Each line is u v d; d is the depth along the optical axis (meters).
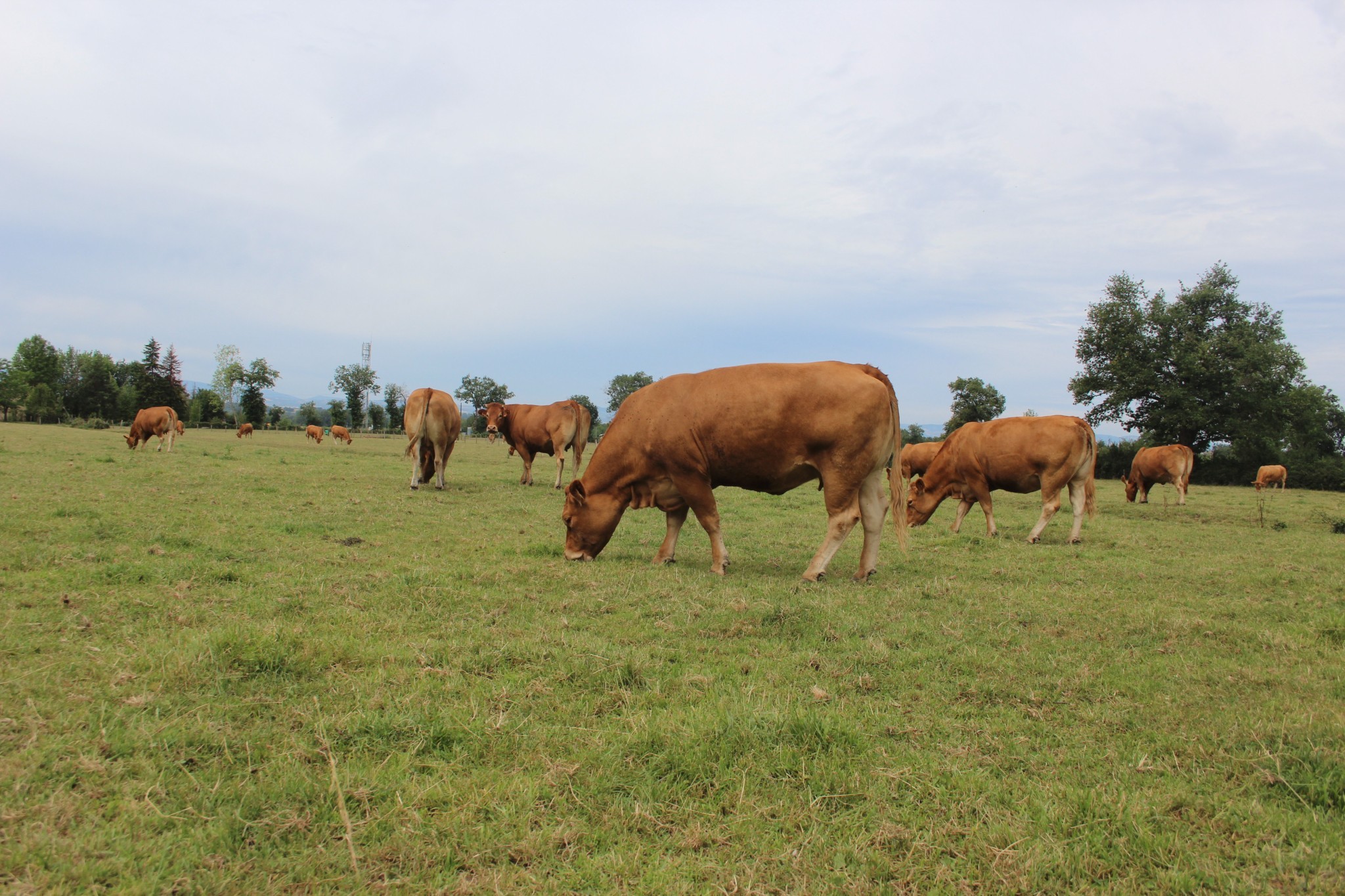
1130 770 3.32
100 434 39.81
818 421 7.36
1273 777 3.17
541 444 17.73
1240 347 41.41
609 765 3.21
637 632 5.35
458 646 4.73
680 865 2.58
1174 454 21.22
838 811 2.94
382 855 2.55
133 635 4.63
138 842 2.53
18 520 8.55
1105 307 45.62
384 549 8.28
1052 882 2.51
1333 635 5.67
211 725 3.38
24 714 3.39
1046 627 5.85
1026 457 11.65
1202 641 5.50
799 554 9.64
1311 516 18.22
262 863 2.47
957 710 4.04
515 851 2.61
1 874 2.32
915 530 13.03
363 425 93.06
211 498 11.73
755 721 3.50
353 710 3.67
